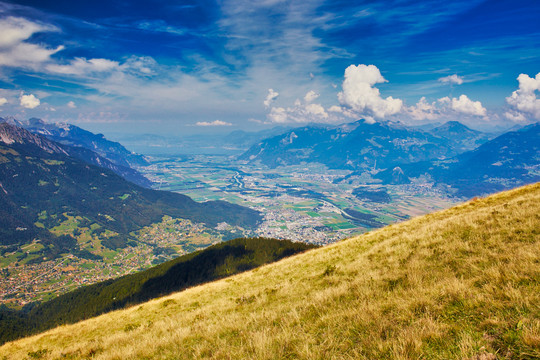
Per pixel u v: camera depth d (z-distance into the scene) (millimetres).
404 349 5473
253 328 9547
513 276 7520
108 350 13008
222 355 7801
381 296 9320
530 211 13828
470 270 9328
